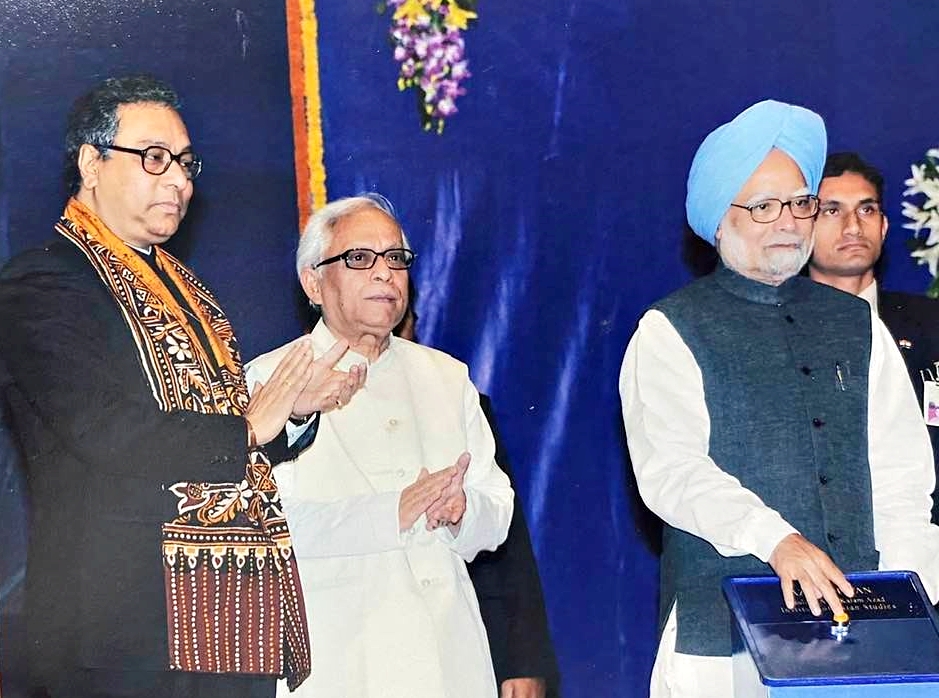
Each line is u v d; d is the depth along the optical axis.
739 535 2.91
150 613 2.88
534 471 4.64
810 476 3.16
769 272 3.27
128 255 3.02
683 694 3.10
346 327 3.36
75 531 2.90
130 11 4.31
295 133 4.49
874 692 2.50
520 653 3.59
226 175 4.41
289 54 4.49
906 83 4.72
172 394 2.92
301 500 3.21
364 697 3.11
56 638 2.90
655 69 4.66
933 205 4.68
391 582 3.18
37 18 4.20
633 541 4.66
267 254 4.44
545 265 4.63
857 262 4.23
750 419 3.19
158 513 2.90
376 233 3.36
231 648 2.90
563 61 4.64
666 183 4.67
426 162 4.58
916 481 3.20
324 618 3.16
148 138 3.02
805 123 3.25
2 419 4.03
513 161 4.62
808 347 3.27
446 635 3.18
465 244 4.60
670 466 3.11
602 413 4.66
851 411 3.23
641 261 4.67
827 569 2.78
